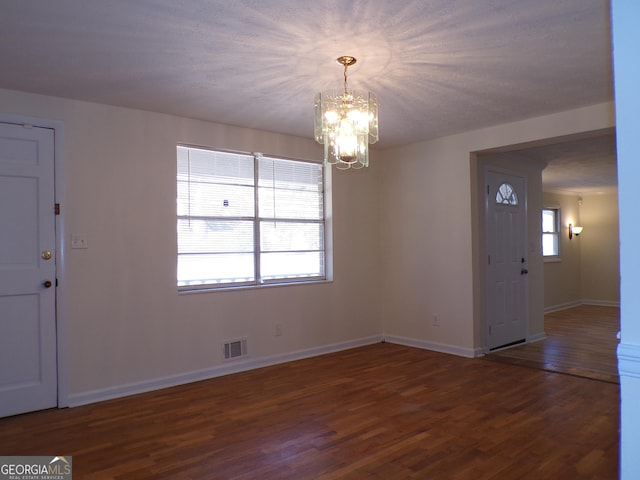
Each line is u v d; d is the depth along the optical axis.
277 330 4.52
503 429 2.86
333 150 2.79
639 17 1.20
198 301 4.02
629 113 1.20
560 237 8.46
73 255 3.42
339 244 5.06
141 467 2.42
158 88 3.25
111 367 3.56
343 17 2.27
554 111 3.88
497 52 2.69
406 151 5.22
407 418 3.05
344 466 2.41
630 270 1.20
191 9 2.18
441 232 4.89
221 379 3.99
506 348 5.07
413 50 2.65
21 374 3.21
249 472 2.35
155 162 3.82
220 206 4.25
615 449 2.58
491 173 5.03
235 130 4.30
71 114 3.45
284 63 2.83
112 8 2.16
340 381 3.89
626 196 1.20
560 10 2.22
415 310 5.14
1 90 3.19
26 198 3.26
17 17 2.23
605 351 4.90
